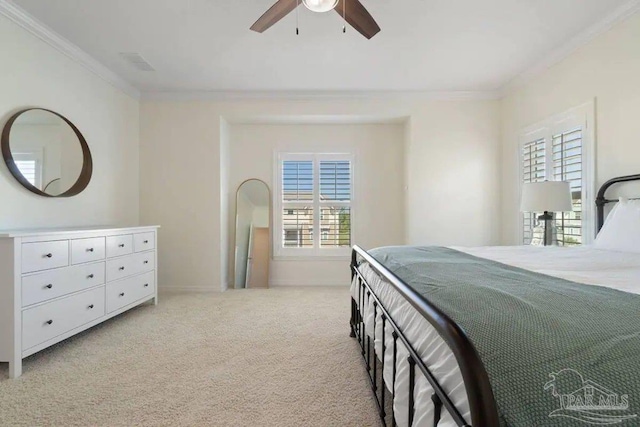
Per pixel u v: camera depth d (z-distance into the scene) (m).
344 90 4.05
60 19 2.60
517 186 3.78
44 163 2.78
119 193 3.82
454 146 4.14
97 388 1.89
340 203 4.67
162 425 1.56
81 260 2.53
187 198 4.21
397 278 1.21
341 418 1.61
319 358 2.27
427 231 4.14
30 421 1.59
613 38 2.55
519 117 3.74
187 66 3.42
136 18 2.59
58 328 2.31
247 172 4.64
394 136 4.65
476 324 0.80
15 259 2.01
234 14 2.53
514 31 2.75
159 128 4.20
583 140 2.81
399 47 3.02
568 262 1.69
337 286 4.56
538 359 0.66
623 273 1.41
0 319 2.01
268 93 4.12
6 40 2.47
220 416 1.62
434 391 0.89
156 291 3.59
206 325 2.95
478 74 3.60
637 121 2.37
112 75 3.59
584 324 0.76
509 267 1.55
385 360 1.47
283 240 4.65
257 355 2.32
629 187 2.42
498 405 0.62
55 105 2.92
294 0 1.89
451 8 2.45
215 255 4.22
